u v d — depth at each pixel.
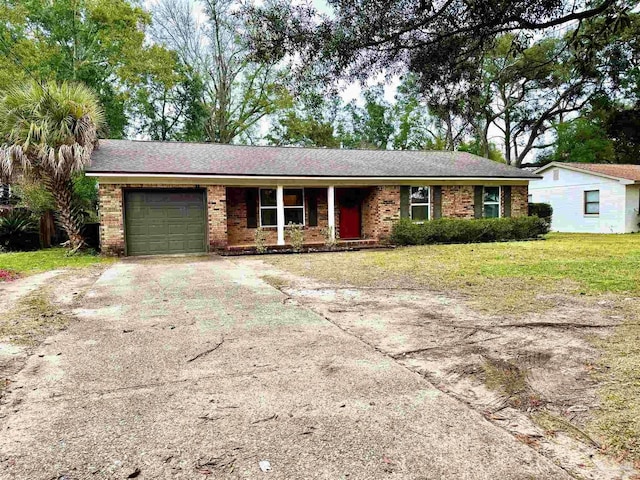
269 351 3.84
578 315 4.88
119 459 2.16
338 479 1.99
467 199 16.08
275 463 2.12
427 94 7.22
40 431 2.45
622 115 27.08
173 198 12.81
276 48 5.28
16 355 3.78
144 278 8.15
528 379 3.15
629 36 6.56
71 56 21.56
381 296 6.21
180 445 2.29
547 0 4.89
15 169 11.65
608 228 19.41
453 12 5.40
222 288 7.04
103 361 3.62
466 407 2.72
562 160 28.50
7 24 20.52
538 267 8.53
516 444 2.28
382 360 3.58
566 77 15.30
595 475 2.01
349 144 38.69
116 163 12.39
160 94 26.55
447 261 9.97
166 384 3.12
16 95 11.40
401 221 14.67
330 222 14.33
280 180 13.66
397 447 2.25
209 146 15.86
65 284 7.54
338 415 2.62
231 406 2.75
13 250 14.12
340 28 5.22
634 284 6.57
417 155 18.44
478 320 4.78
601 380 3.08
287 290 6.81
